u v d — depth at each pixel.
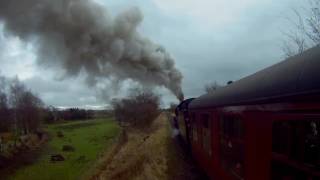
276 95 4.84
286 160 4.70
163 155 18.72
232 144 7.86
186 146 19.83
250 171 6.36
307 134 4.11
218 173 9.70
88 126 73.44
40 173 27.14
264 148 5.56
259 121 5.77
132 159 19.75
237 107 7.18
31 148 41.28
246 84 6.79
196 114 14.26
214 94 10.33
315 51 4.25
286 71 4.79
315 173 3.95
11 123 55.09
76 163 29.95
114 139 41.41
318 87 3.77
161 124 41.47
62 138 52.00
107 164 23.05
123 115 52.94
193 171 15.30
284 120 4.70
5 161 31.30
